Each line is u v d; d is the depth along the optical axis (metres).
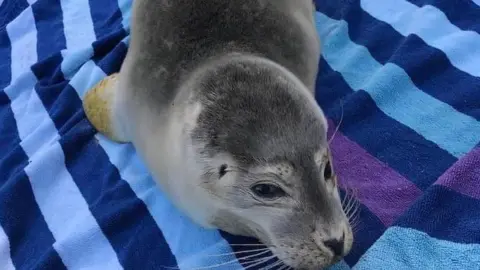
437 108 0.72
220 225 0.61
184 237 0.65
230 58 0.56
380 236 0.60
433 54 0.76
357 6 0.86
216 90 0.52
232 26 0.61
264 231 0.56
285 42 0.64
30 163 0.74
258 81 0.52
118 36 0.88
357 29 0.84
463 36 0.77
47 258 0.65
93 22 0.94
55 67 0.87
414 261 0.57
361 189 0.66
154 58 0.62
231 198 0.53
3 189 0.71
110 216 0.68
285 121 0.50
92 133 0.77
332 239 0.51
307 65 0.67
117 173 0.73
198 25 0.61
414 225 0.59
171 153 0.57
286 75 0.54
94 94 0.76
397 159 0.68
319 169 0.51
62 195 0.73
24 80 0.86
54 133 0.79
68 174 0.74
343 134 0.71
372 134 0.70
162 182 0.63
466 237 0.58
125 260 0.64
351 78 0.78
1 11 0.99
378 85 0.74
